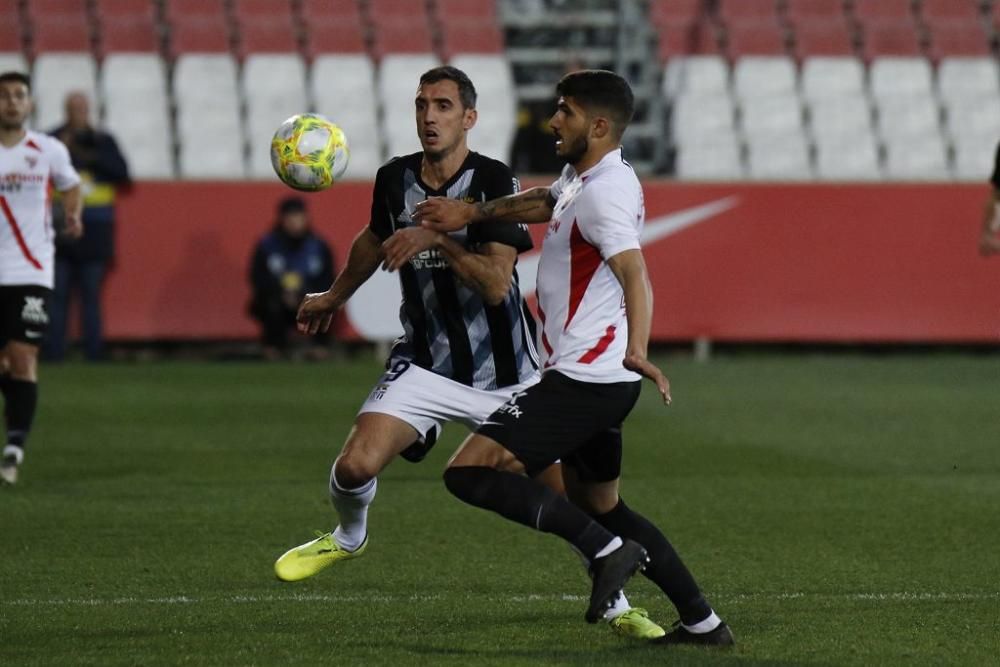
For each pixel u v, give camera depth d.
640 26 75.50
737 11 75.94
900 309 62.34
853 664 16.88
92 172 56.47
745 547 25.03
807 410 45.81
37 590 21.28
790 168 71.69
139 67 70.00
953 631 18.70
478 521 27.52
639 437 39.84
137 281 58.75
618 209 16.84
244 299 59.44
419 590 21.44
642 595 21.23
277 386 51.09
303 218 57.62
